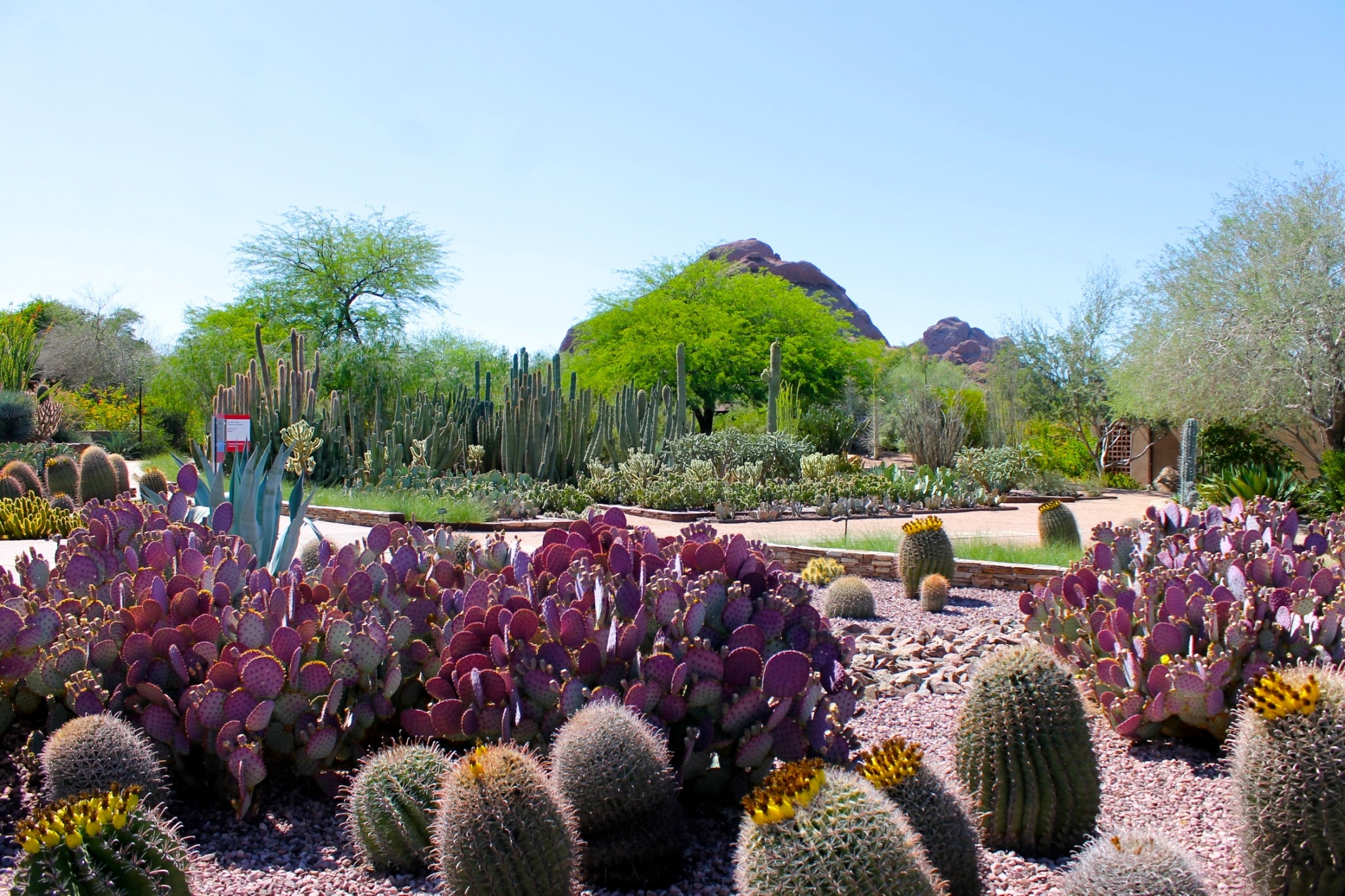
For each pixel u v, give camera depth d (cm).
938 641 626
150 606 393
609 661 352
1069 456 2600
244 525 752
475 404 1961
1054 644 504
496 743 350
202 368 3189
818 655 386
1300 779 278
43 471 1811
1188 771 407
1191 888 248
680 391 2188
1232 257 1956
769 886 226
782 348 3644
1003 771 328
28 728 387
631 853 302
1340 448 1838
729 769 348
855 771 324
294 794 370
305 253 3359
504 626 371
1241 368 1873
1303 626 427
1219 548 632
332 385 3134
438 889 300
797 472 2000
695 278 3897
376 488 1553
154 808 290
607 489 1661
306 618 385
